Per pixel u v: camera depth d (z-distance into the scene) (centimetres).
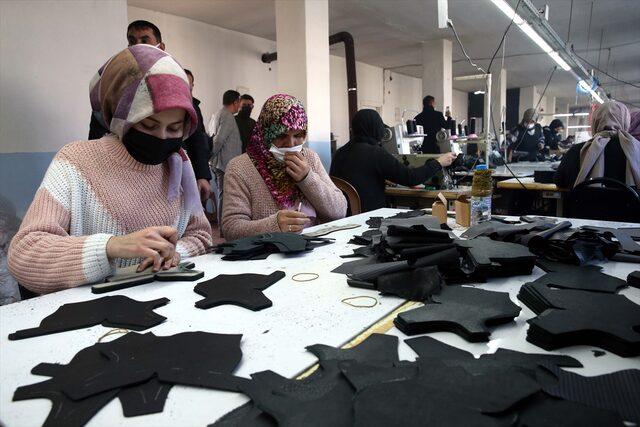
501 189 336
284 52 459
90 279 91
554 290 79
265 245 120
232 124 439
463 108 1444
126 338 65
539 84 1348
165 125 104
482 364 55
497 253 97
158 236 96
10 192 273
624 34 765
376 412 43
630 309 70
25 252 93
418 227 103
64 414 47
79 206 106
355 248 123
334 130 891
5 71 266
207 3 550
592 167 260
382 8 605
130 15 550
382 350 61
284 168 172
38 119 282
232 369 56
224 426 45
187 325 72
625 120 262
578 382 51
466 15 645
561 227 117
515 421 43
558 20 676
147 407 48
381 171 258
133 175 112
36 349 64
